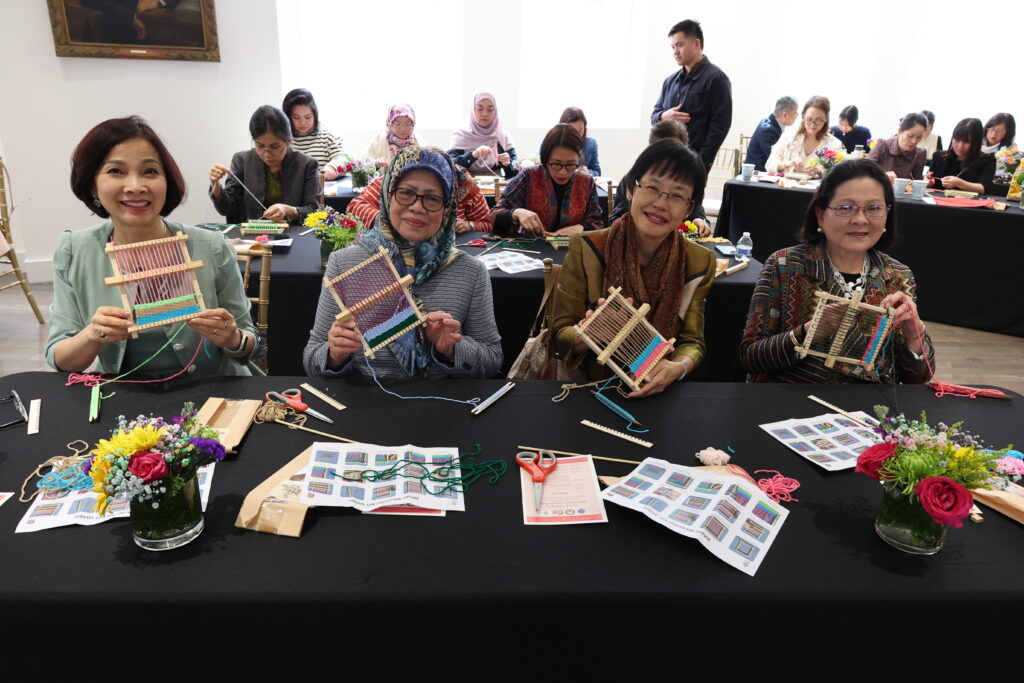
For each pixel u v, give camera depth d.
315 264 2.73
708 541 1.05
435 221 1.68
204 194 5.04
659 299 1.90
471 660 0.99
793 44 7.05
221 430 1.34
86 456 1.26
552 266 2.11
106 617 0.92
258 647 0.95
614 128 7.03
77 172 1.56
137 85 4.66
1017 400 1.65
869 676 1.03
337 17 6.27
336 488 1.17
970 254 4.29
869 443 1.41
